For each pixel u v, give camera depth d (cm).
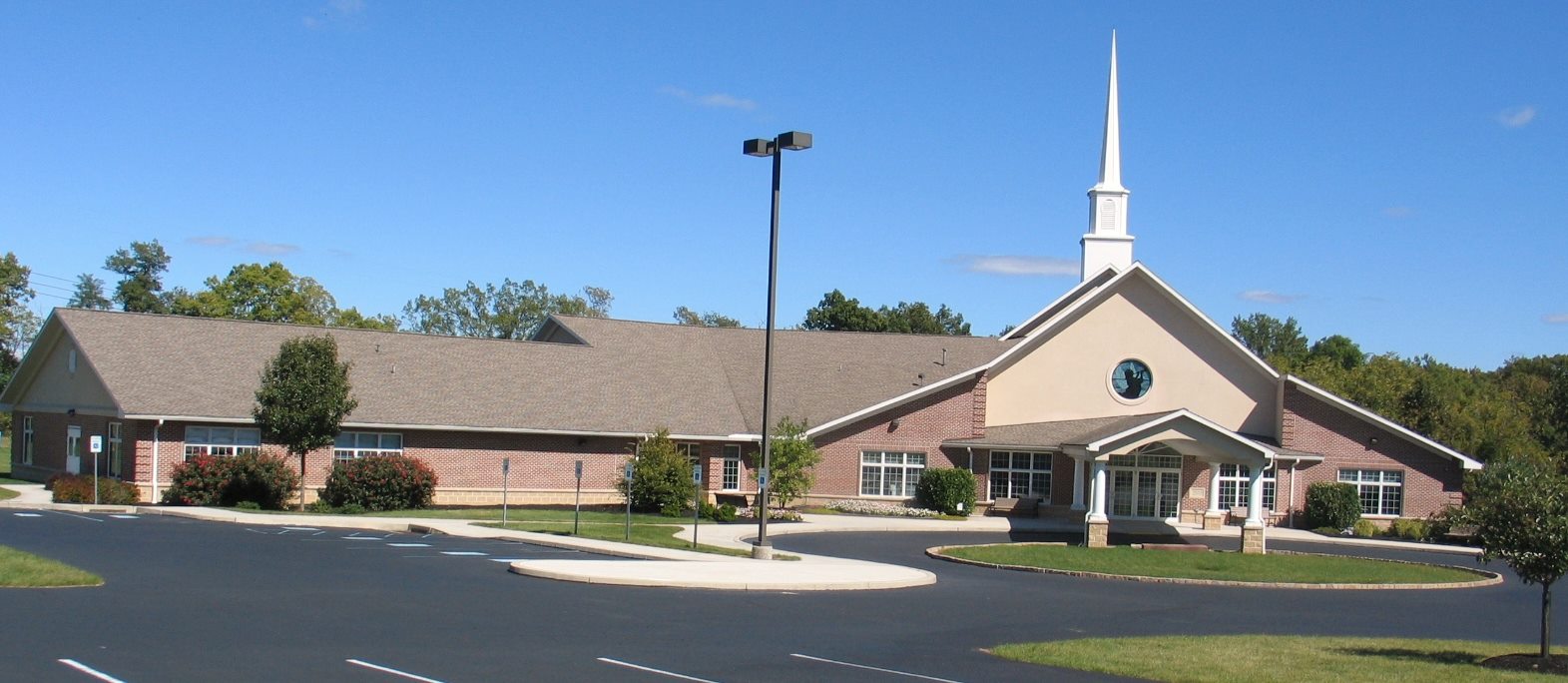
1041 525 4434
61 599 1753
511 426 4441
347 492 4022
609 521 3875
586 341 5122
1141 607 2309
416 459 4200
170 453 4088
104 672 1253
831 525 4069
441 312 10206
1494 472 3862
